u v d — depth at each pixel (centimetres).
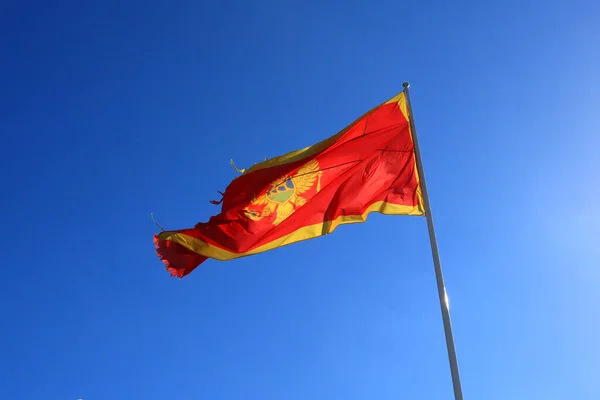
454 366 1250
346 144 1645
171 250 1562
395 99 1703
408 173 1612
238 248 1555
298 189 1603
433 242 1458
